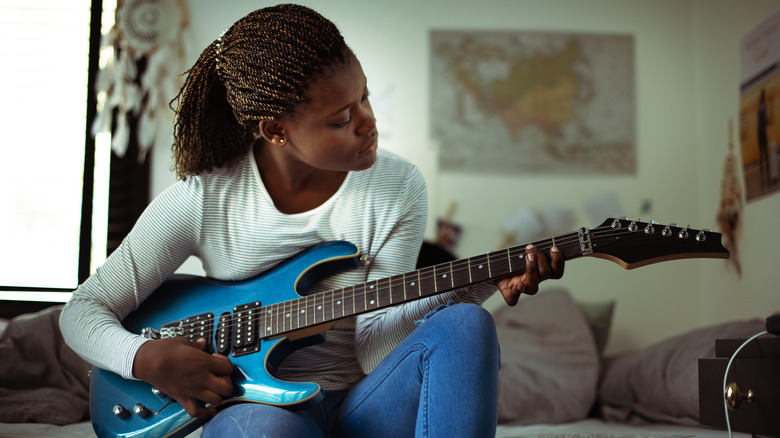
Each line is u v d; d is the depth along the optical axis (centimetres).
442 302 129
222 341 134
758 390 156
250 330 134
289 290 136
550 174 427
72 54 423
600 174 427
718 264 391
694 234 118
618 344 407
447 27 436
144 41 410
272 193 141
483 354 110
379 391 122
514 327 346
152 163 415
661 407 277
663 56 438
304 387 123
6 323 296
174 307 144
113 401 139
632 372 302
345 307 128
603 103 433
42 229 408
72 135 416
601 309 365
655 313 410
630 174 427
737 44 373
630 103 432
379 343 135
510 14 438
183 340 130
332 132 125
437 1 438
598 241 118
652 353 303
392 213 139
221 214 140
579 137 429
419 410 111
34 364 276
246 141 143
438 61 433
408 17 436
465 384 108
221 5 424
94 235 411
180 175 142
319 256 136
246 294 140
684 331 407
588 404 307
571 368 320
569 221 422
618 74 435
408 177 142
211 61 134
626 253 117
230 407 122
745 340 164
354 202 138
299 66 120
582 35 438
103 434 138
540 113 431
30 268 404
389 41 434
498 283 123
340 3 435
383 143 426
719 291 391
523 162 427
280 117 126
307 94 122
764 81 340
